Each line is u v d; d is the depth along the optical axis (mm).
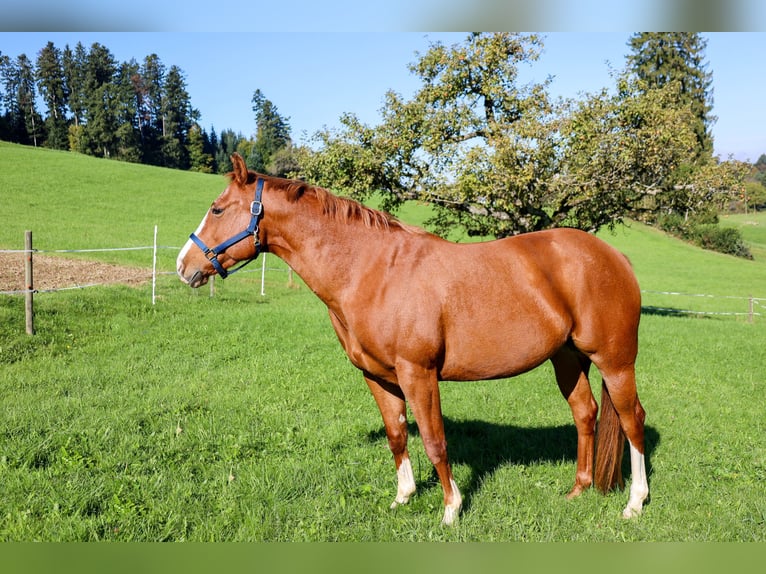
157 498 3855
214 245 3783
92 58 86438
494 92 14625
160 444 4832
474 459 4848
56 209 28375
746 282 29766
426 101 15180
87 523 3467
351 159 14633
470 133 15148
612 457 4070
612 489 4180
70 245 20078
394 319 3479
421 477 4383
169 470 4285
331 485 4133
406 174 15461
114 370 7309
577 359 4227
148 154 86938
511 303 3607
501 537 3488
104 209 30219
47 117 89250
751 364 9297
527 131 13031
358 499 3938
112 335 9188
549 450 5105
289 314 11742
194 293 14031
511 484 4254
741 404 6863
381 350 3551
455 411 6262
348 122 15000
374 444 5090
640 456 3939
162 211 31688
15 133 88250
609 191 14391
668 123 13461
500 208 14758
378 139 14719
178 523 3559
